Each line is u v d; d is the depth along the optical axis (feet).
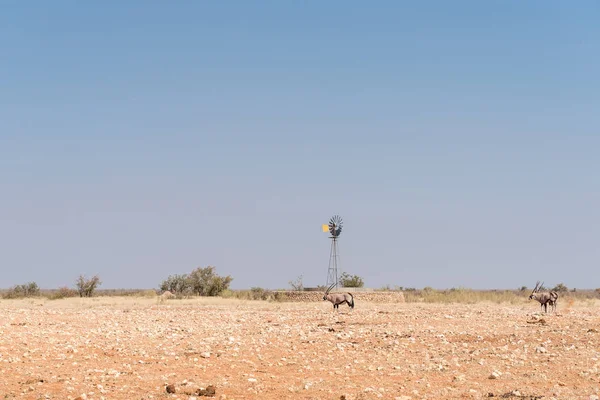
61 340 82.12
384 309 147.84
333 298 145.18
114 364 65.51
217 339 83.20
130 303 183.01
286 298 196.03
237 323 107.34
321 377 58.85
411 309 147.02
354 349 75.00
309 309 151.23
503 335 83.61
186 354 71.72
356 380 57.41
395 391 52.75
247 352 73.05
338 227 212.84
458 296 201.57
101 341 81.61
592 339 78.02
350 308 153.89
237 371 61.72
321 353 72.23
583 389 52.31
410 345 77.10
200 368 63.26
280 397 51.13
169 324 105.40
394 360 67.36
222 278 234.79
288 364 65.51
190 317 120.16
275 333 89.81
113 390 53.52
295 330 93.20
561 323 97.60
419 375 59.47
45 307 164.04
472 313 124.98
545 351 70.13
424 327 95.14
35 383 55.98
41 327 98.27
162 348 75.77
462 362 65.67
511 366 63.00
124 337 85.71
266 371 61.72
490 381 56.29
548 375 58.18
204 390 52.03
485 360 66.18
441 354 70.64
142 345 78.18
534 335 82.89
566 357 66.85
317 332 90.48
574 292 305.53
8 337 84.23
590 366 61.82
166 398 50.85
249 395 51.90
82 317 117.91
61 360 67.62
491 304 177.27
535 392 51.47
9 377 58.54
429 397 50.70
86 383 56.08
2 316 118.52
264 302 187.32
